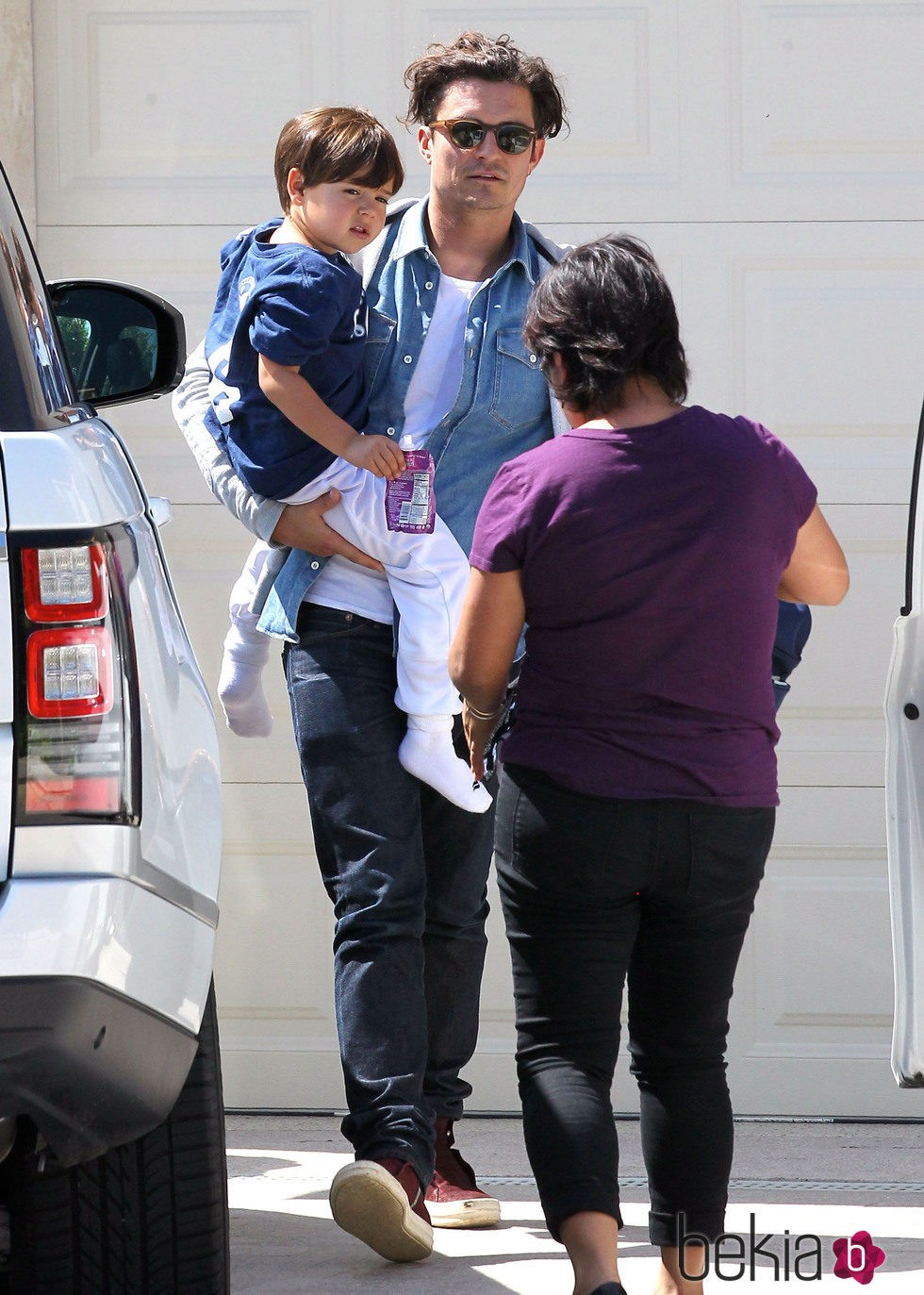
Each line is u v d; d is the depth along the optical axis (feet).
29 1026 19.03
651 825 25.32
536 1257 34.09
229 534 49.90
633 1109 48.42
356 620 35.09
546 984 26.08
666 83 49.29
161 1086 21.06
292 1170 42.75
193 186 50.11
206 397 37.45
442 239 36.19
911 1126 47.98
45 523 20.43
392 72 49.78
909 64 48.88
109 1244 24.06
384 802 34.32
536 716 26.22
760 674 26.12
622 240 26.91
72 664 20.10
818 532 27.04
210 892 22.38
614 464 25.35
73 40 50.11
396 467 33.71
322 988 49.29
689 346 49.11
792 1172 42.14
